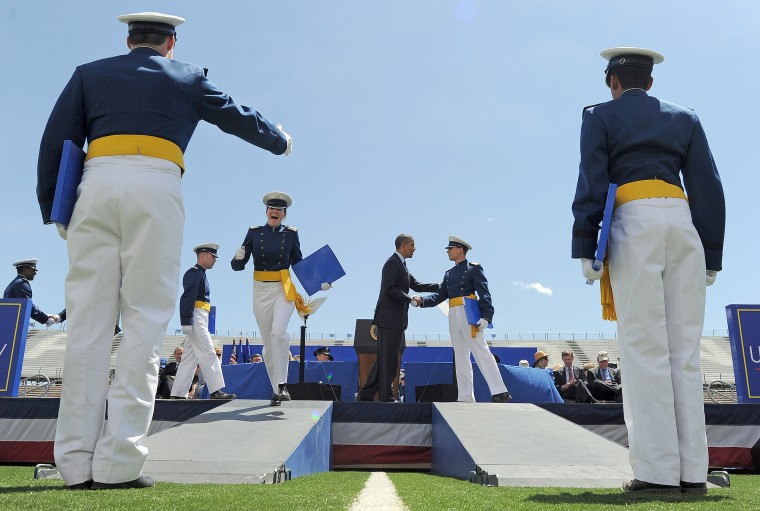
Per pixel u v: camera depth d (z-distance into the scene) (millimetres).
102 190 2557
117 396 2523
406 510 1849
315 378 10055
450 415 5113
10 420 5949
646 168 2756
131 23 2947
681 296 2658
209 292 7902
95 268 2572
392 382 7395
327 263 6500
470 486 3006
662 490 2494
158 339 2621
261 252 6348
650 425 2551
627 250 2682
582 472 3334
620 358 2715
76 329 2549
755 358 6332
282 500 1965
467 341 8102
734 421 6000
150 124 2676
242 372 9672
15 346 6352
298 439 3973
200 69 2992
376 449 6023
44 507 1702
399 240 7648
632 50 3020
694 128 2893
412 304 8469
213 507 1742
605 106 2910
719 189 2887
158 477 2984
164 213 2621
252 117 3139
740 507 1987
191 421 4652
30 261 8117
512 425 4707
